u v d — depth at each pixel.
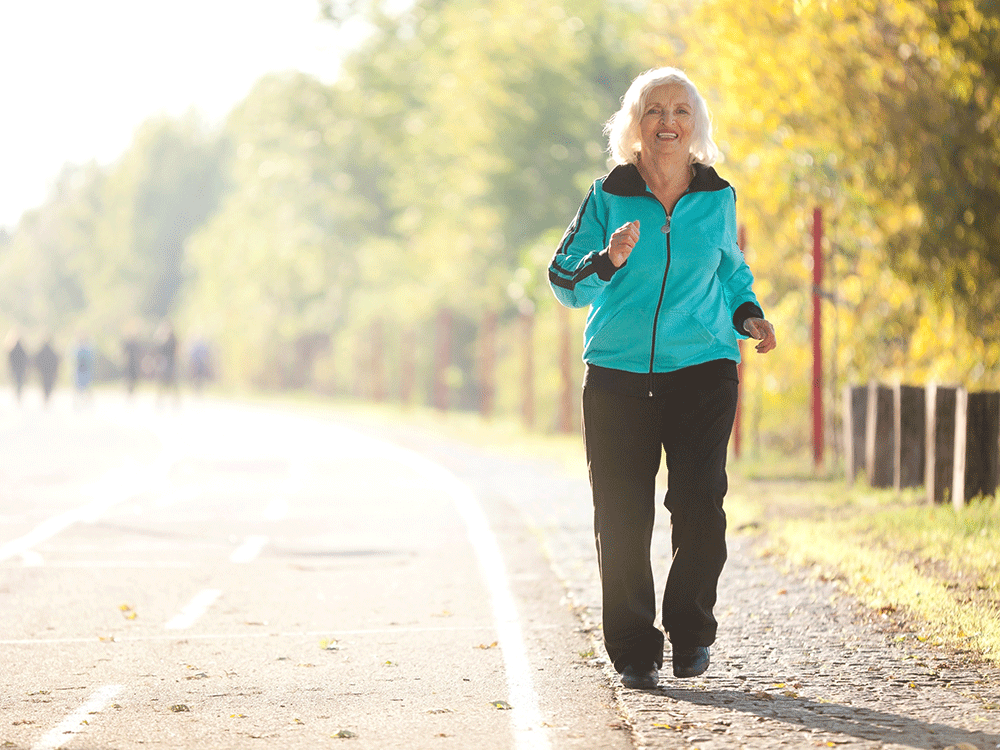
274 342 80.44
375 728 7.08
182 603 10.80
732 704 7.18
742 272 7.71
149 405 55.59
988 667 7.88
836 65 17.41
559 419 37.84
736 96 19.23
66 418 43.19
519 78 52.53
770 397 22.14
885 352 19.95
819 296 18.56
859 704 7.12
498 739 6.82
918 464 15.37
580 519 15.27
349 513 16.66
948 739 6.46
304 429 35.97
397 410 48.59
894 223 18.14
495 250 54.91
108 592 11.30
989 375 17.34
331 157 80.62
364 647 9.11
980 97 16.03
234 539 14.46
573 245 7.49
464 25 55.03
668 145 7.41
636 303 7.44
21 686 8.08
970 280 17.00
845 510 14.55
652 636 7.60
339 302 80.94
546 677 8.16
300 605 10.69
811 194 19.67
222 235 90.56
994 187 16.20
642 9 53.28
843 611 9.49
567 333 31.91
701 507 7.45
